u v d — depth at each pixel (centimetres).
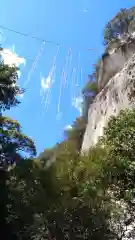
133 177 1421
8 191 1639
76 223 1338
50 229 1373
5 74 2000
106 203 1377
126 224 1365
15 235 1727
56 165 1498
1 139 2170
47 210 1355
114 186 1447
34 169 1517
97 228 1329
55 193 1403
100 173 1455
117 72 3102
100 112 2836
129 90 2303
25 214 1393
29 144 2338
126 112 1681
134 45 3020
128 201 1392
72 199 1359
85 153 1606
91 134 2911
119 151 1520
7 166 1980
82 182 1431
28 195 1427
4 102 2042
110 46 3503
